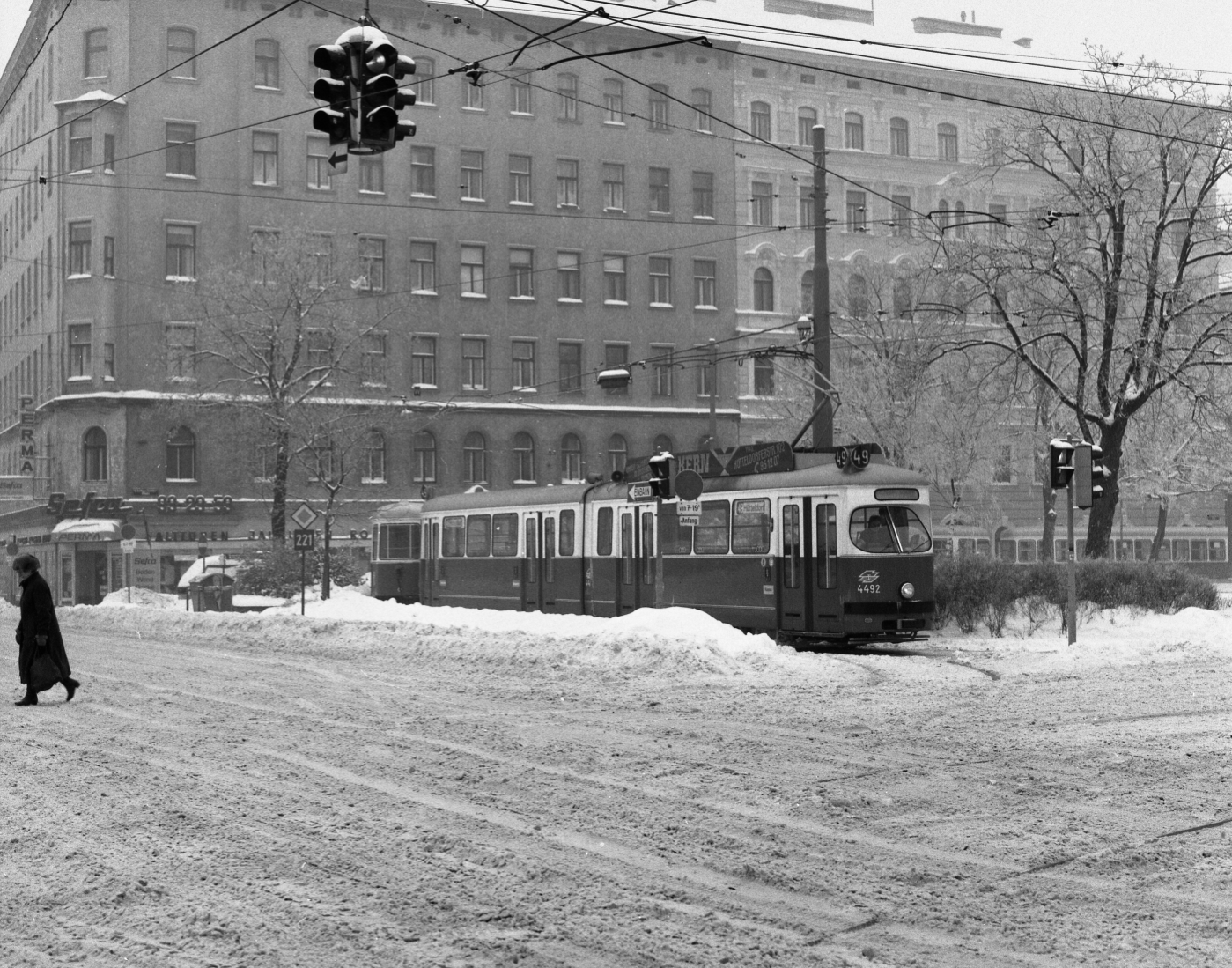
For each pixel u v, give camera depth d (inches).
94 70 2415.1
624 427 2687.0
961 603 1166.3
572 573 1289.4
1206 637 1027.9
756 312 2773.1
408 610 1314.0
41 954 278.7
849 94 2834.6
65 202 2390.5
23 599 717.9
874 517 1020.5
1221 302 1464.1
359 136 626.8
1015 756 521.3
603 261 2699.3
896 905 313.7
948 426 1907.0
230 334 2126.0
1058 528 2839.6
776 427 2301.9
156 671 925.8
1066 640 1090.1
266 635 1275.8
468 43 2610.7
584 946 281.9
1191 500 2544.3
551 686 817.5
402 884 331.9
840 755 527.2
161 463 2369.6
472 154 2625.5
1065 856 360.2
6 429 2915.8
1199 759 510.3
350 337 2236.7
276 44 2481.5
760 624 1072.2
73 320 2379.4
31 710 691.4
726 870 347.3
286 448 2142.0
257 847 372.5
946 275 1539.1
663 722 633.6
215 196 2432.3
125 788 463.5
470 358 2615.7
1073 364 1578.5
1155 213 1547.7
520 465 2630.4
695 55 2743.6
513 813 418.6
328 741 573.6
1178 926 297.9
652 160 2726.4
